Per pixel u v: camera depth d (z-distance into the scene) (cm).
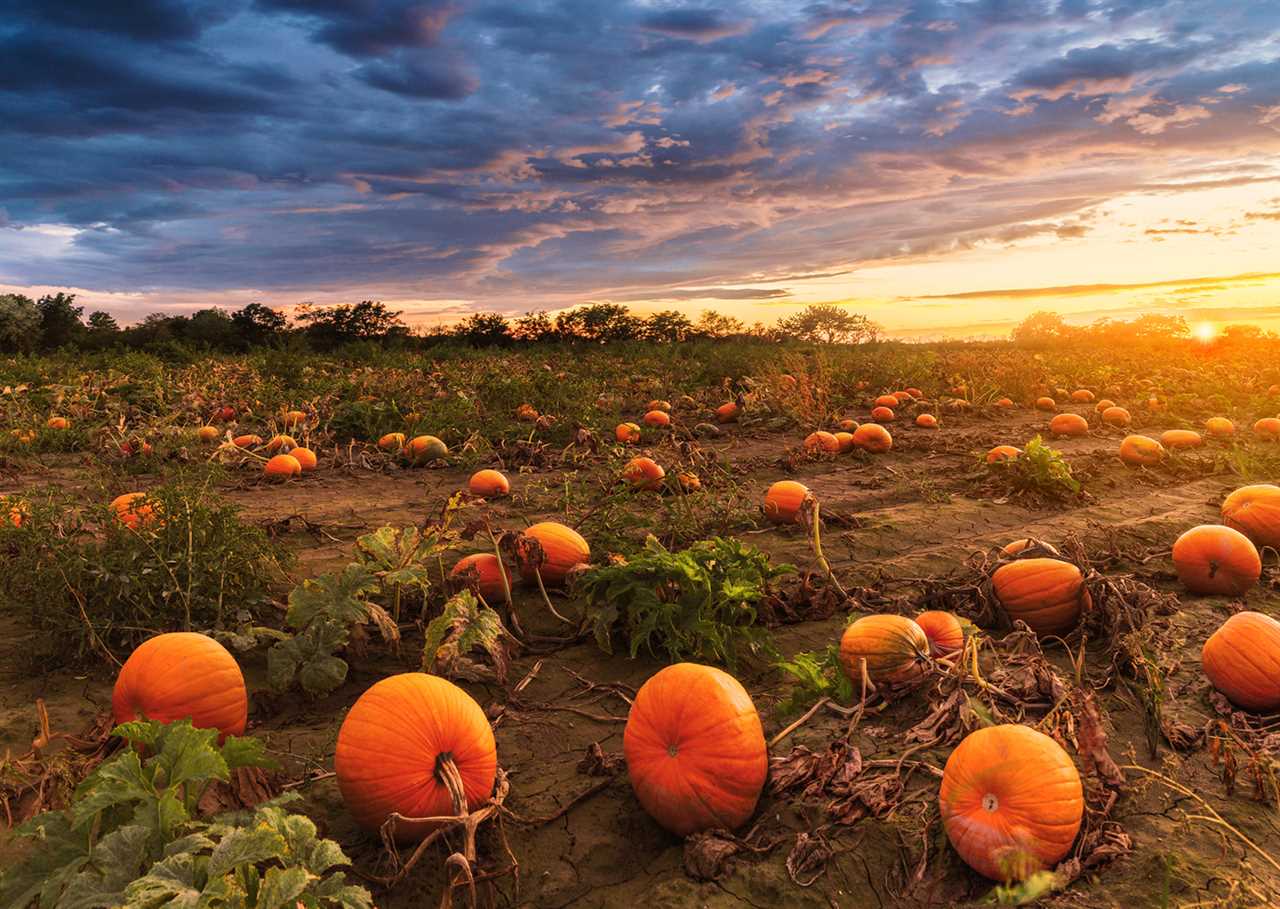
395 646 538
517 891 333
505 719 471
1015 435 1538
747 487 1051
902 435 1496
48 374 2142
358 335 5734
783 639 572
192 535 558
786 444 1462
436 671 472
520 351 4366
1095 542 784
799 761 381
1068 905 301
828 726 434
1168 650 530
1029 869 298
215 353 3497
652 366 2612
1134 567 718
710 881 328
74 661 520
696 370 2467
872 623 467
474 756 362
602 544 725
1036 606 557
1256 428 1442
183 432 1209
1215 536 650
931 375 2200
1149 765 395
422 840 354
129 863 265
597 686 504
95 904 249
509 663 539
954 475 1105
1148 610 548
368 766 345
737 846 340
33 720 448
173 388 1853
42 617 527
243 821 291
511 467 1223
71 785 341
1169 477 1099
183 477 659
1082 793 331
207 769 297
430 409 1508
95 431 1359
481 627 486
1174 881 310
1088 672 506
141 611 532
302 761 423
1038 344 4503
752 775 359
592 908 325
